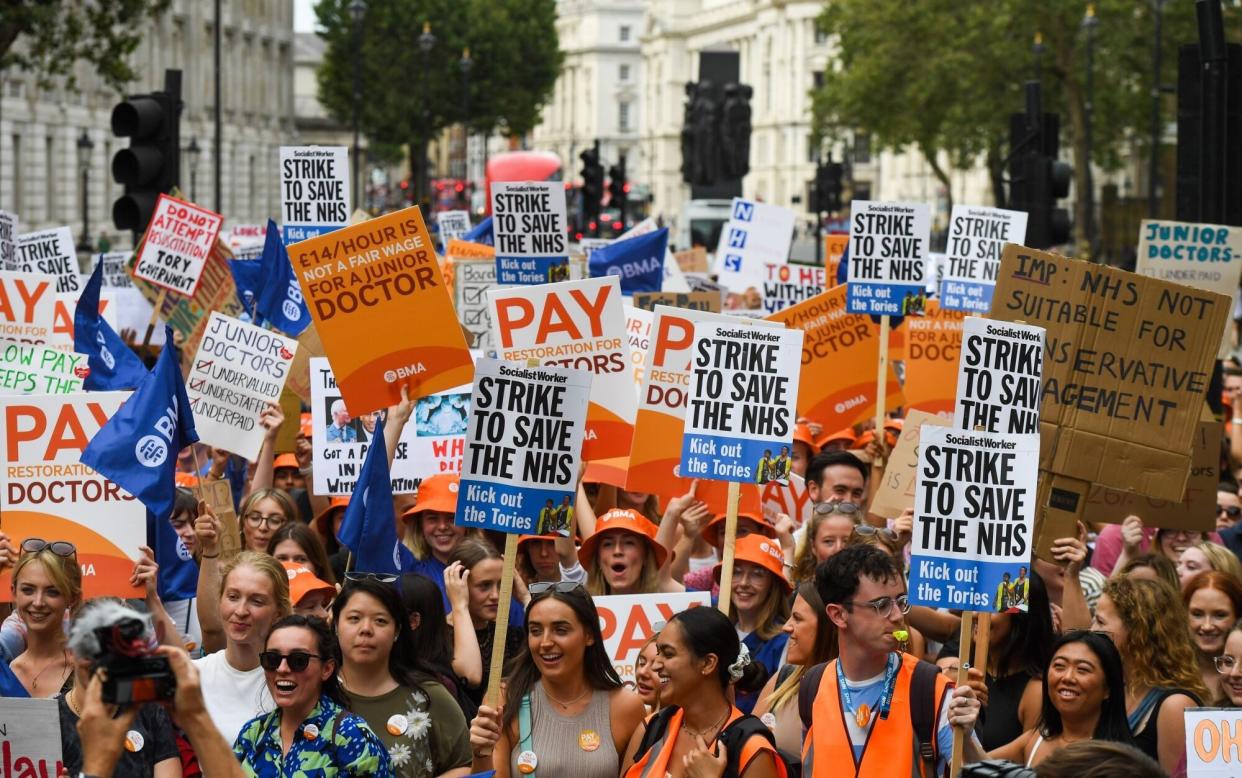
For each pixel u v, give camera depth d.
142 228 18.16
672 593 10.42
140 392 10.34
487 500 9.20
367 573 8.68
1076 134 72.94
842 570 7.96
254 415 13.41
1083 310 11.70
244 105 89.62
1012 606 8.50
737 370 10.40
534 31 116.94
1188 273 14.90
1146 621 9.14
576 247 25.75
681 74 197.62
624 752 8.62
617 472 12.56
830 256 20.84
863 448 15.64
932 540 8.52
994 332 9.29
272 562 9.12
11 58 40.66
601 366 12.53
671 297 19.27
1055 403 11.73
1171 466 11.71
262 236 35.09
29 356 12.38
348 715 7.81
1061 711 8.70
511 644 10.20
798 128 169.38
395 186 142.50
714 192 72.00
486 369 9.23
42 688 8.96
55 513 10.34
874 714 7.96
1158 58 59.31
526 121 117.56
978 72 71.38
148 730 8.02
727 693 8.18
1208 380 11.70
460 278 18.47
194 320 17.92
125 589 10.34
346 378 12.02
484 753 8.45
